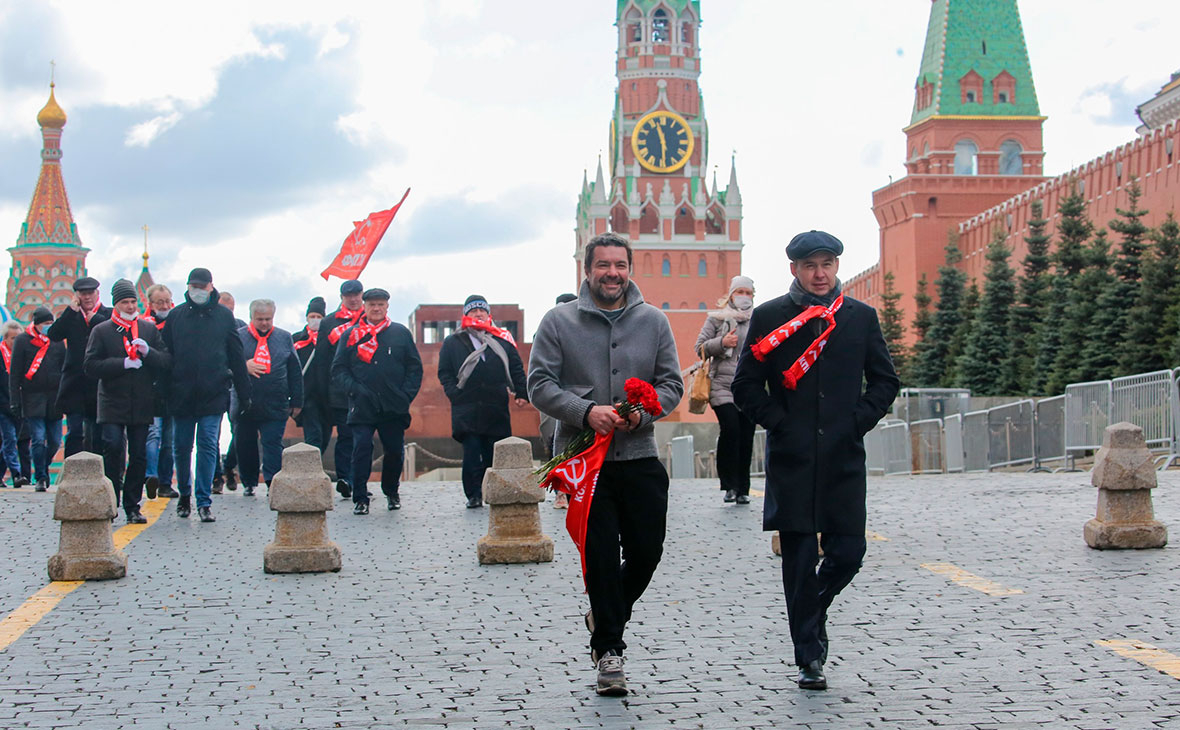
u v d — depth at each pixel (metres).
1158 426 20.03
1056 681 6.47
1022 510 13.55
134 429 13.66
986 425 24.84
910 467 27.86
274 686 6.72
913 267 92.44
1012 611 8.18
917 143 97.25
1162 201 59.25
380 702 6.38
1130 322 40.62
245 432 16.84
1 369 19.47
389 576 10.16
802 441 6.50
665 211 122.81
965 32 95.38
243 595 9.37
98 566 10.09
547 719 6.03
